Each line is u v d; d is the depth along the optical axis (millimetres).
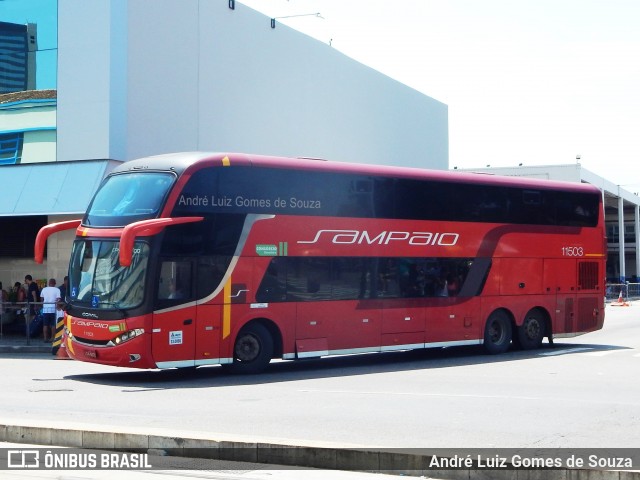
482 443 9992
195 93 29891
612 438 10344
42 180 26453
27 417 12195
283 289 18641
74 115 26688
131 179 17750
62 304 17953
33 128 27234
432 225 21391
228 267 17828
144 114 27672
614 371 18875
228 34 31594
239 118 32125
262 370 18688
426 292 21188
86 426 10359
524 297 23438
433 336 21281
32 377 18297
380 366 20656
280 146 34562
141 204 17266
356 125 40281
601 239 25297
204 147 30312
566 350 24422
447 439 10289
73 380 17688
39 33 27266
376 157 42188
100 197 18062
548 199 24078
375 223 20281
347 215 19781
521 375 18203
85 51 26641
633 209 84938
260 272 18297
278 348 18750
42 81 27172
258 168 18422
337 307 19469
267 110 33781
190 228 17375
